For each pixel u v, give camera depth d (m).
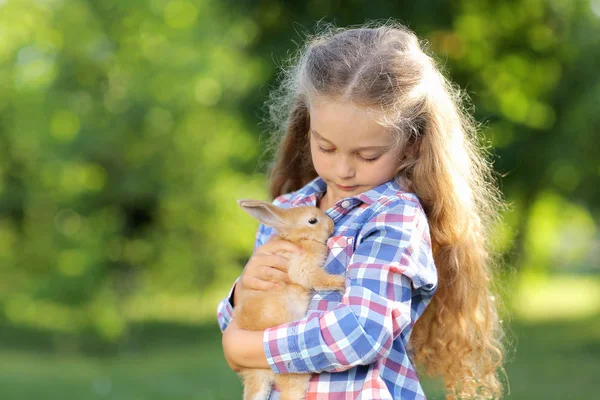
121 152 13.97
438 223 2.83
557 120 14.14
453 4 12.50
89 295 13.85
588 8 14.03
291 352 2.40
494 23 13.91
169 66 13.64
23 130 14.18
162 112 13.74
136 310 16.30
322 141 2.54
